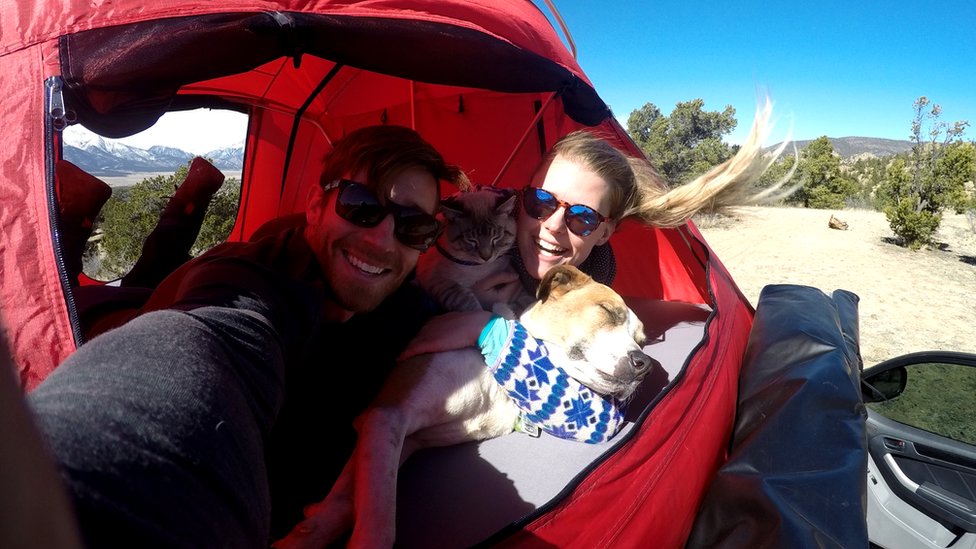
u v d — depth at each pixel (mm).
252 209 1500
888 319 2473
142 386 230
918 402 1005
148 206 1594
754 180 880
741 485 599
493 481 572
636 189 900
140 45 427
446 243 796
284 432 496
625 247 1342
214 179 1147
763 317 1041
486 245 778
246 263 425
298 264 498
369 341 569
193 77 505
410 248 525
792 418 693
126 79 436
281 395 343
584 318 660
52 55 407
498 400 643
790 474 599
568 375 652
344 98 1313
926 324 2422
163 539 181
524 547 443
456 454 622
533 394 621
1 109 396
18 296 369
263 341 346
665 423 638
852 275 3289
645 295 1373
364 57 630
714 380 774
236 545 223
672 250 1264
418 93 1294
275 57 546
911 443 946
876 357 2041
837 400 726
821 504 549
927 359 1040
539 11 935
